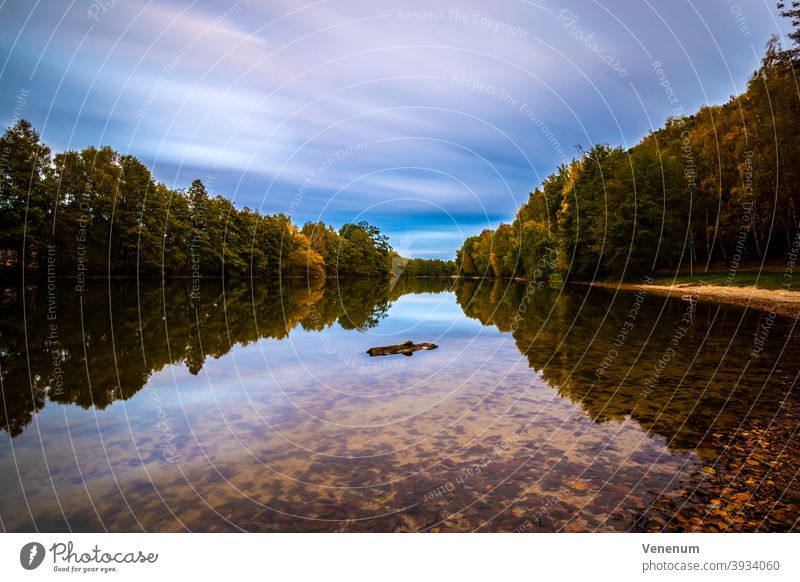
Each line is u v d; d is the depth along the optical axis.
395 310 26.59
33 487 4.86
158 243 46.62
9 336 14.44
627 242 43.38
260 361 11.58
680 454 5.66
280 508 4.44
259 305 27.41
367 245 107.56
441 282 89.75
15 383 9.16
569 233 54.66
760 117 31.48
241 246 63.94
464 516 4.30
